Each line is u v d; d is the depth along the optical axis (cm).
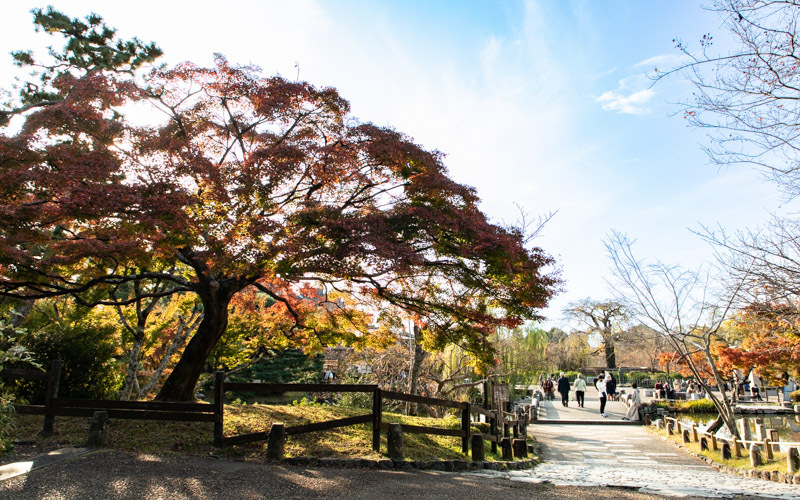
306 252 950
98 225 1028
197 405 863
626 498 705
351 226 941
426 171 1136
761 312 1055
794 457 1082
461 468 919
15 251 948
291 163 1012
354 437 1005
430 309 1221
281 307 1612
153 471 694
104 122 1056
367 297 1398
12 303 1242
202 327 1211
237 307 1750
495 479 813
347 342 1510
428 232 1027
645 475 1108
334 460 833
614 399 3853
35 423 948
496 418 1449
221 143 1256
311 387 900
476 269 1095
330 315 1523
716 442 1525
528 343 2936
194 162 966
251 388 870
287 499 605
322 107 1180
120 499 568
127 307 1797
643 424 2586
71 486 602
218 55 1164
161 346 1955
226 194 967
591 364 6025
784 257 962
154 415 858
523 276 1087
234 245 961
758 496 764
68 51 1567
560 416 2788
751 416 2956
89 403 862
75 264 1191
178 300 1698
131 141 1027
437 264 1084
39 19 1512
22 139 938
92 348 1266
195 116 1212
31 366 1187
